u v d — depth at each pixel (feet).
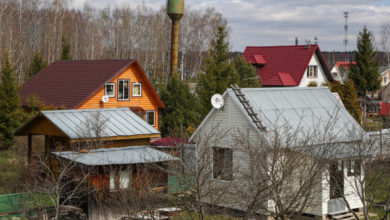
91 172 87.40
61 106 158.20
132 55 350.84
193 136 102.94
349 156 86.43
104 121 103.09
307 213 94.48
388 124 112.37
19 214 86.79
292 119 98.32
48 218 87.04
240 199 82.53
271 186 68.08
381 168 79.61
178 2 201.26
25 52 306.76
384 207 97.91
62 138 105.09
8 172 106.93
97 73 172.04
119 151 97.25
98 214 88.99
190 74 372.17
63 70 185.68
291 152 75.72
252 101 99.19
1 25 292.40
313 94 108.17
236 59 179.22
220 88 138.92
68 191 89.97
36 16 334.85
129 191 76.64
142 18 358.84
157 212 78.43
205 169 76.95
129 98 171.63
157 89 196.65
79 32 358.43
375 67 245.65
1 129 138.82
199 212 69.21
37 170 94.68
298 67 239.50
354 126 96.43
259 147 82.53
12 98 142.20
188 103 171.42
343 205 95.40
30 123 109.09
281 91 104.94
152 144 124.47
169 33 363.97
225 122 99.96
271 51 253.24
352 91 177.78
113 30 362.53
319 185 91.30
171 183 91.97
